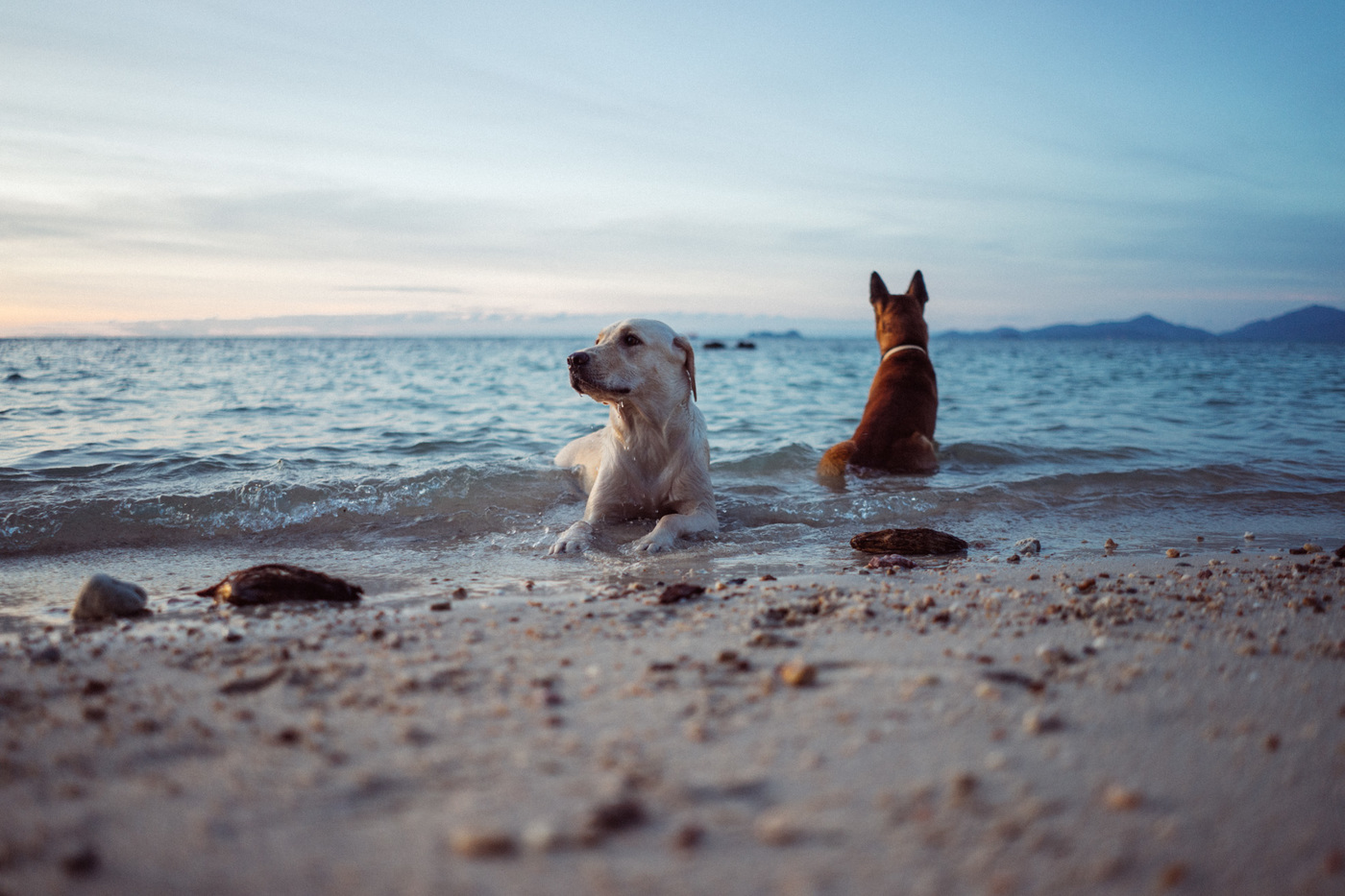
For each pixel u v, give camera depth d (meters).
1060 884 1.44
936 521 5.92
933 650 2.75
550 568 4.50
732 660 2.65
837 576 4.16
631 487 5.73
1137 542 5.22
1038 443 9.40
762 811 1.68
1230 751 1.95
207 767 1.89
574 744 2.00
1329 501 6.50
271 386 18.28
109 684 2.47
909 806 1.69
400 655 2.75
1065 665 2.58
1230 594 3.57
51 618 3.43
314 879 1.46
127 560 4.67
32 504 5.38
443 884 1.44
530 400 15.31
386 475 6.59
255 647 2.84
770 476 7.56
